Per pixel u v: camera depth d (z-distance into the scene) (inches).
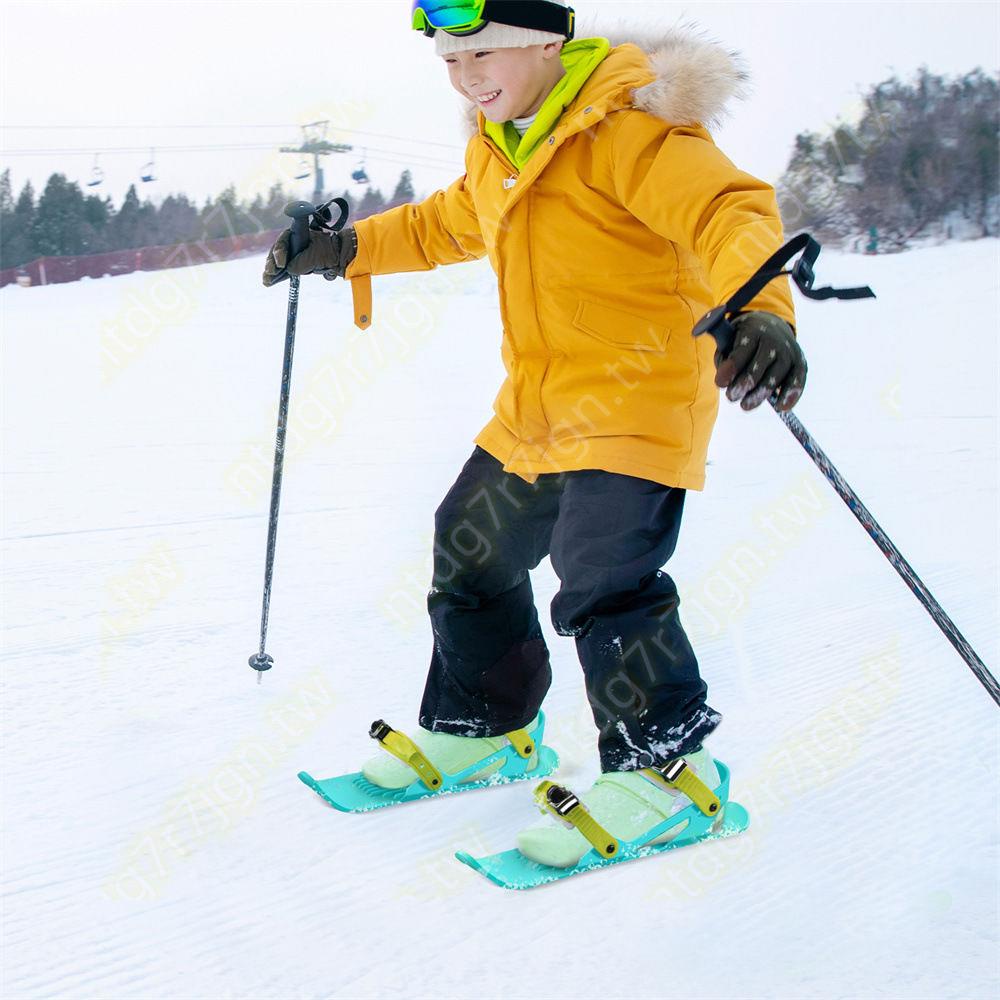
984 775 94.3
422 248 96.2
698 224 70.7
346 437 267.1
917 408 338.0
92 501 189.9
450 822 82.9
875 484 231.6
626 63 76.3
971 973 65.5
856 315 573.0
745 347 60.2
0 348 417.4
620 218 76.4
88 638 119.6
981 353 457.4
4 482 201.3
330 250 93.6
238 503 193.6
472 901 71.5
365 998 60.6
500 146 79.7
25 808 80.4
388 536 175.5
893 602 147.4
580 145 76.4
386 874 74.4
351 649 120.8
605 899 72.7
